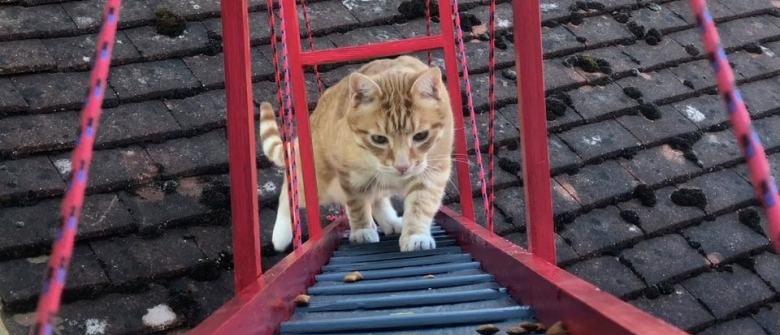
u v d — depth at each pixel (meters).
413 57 1.23
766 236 1.13
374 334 0.62
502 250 0.75
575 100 1.24
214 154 1.06
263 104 1.09
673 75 1.31
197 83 1.13
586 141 1.20
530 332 0.60
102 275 0.92
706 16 0.36
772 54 1.38
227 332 0.52
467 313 0.63
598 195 1.13
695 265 1.07
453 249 0.99
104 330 0.87
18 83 1.06
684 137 1.23
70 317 0.88
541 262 0.67
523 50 0.72
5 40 1.10
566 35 1.33
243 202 0.69
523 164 0.73
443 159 1.04
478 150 0.98
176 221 0.99
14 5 1.14
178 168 1.04
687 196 1.15
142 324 0.88
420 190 1.03
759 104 1.29
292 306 0.72
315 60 1.00
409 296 0.71
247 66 0.67
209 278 0.94
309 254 0.83
